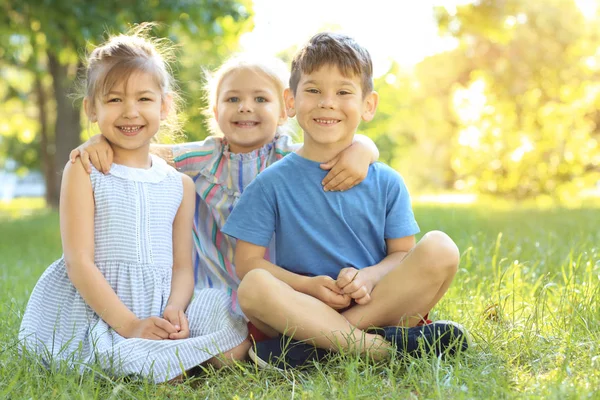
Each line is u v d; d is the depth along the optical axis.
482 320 2.70
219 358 2.42
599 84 17.12
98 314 2.52
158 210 2.73
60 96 13.61
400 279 2.44
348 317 2.48
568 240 4.57
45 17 8.70
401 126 23.70
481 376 2.08
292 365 2.34
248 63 3.05
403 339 2.32
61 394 1.99
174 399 2.12
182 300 2.67
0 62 15.77
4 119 21.62
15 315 2.99
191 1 9.47
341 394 1.97
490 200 17.06
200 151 3.11
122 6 9.00
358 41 2.72
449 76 20.12
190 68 13.66
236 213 2.69
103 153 2.69
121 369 2.28
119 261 2.63
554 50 17.17
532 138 17.14
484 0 14.69
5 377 2.15
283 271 2.58
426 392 2.02
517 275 3.37
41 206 22.02
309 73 2.63
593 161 17.27
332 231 2.66
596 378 2.01
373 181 2.71
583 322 2.55
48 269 2.66
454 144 20.56
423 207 11.84
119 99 2.67
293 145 3.10
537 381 2.05
